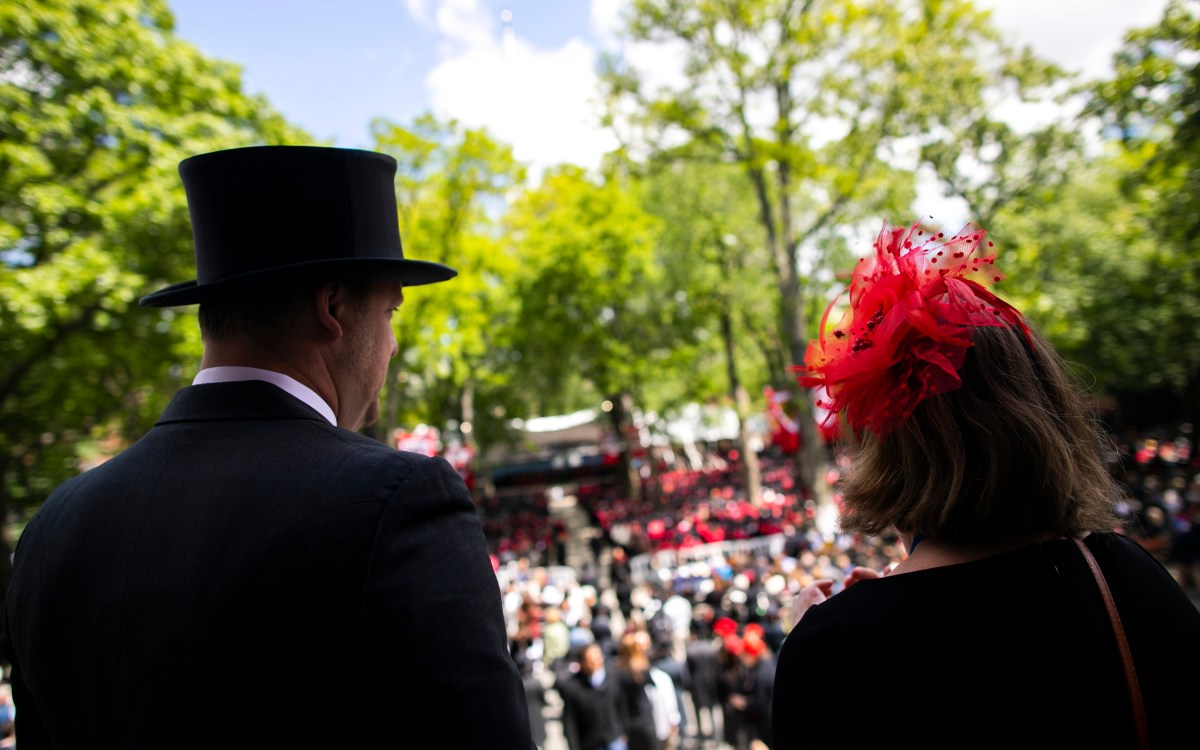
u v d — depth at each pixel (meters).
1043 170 18.03
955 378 0.96
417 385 25.97
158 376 13.88
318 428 0.96
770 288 23.23
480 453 29.98
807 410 17.64
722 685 6.77
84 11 10.46
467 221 16.41
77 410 13.59
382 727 0.80
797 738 0.94
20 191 10.03
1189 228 13.15
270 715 0.79
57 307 9.91
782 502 23.19
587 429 36.25
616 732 6.26
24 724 1.05
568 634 10.38
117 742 0.83
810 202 23.39
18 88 10.19
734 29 15.48
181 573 0.84
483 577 0.89
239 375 1.01
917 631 0.89
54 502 1.04
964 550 0.98
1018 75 15.21
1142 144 13.78
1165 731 0.87
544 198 25.39
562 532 23.16
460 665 0.80
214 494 0.89
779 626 8.12
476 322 17.62
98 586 0.88
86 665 0.87
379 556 0.82
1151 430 29.75
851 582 1.24
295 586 0.81
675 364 24.78
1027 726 0.84
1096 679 0.86
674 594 12.86
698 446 40.50
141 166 11.30
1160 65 11.67
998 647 0.87
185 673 0.80
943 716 0.86
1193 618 0.97
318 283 1.02
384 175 1.12
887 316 1.04
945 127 17.45
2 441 12.37
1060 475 0.94
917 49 14.81
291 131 13.73
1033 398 0.99
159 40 11.80
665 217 25.78
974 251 1.13
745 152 16.39
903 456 1.03
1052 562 0.94
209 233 1.04
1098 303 21.66
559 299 24.73
